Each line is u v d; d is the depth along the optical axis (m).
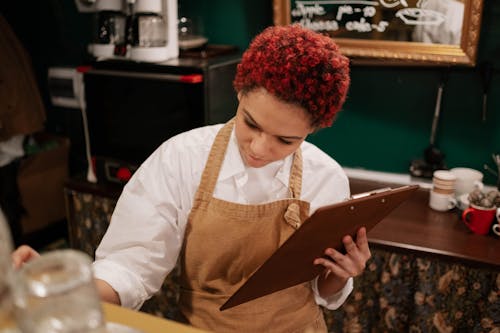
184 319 1.25
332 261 1.14
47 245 3.02
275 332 1.22
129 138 2.34
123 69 2.22
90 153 2.45
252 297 1.07
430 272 1.94
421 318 2.01
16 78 2.65
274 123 0.95
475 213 1.92
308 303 1.28
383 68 2.30
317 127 1.02
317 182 1.21
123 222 1.12
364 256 1.13
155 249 1.11
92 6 2.33
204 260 1.18
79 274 0.51
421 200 2.21
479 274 1.88
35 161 2.83
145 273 1.11
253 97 0.95
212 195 1.14
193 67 2.05
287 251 0.95
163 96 2.17
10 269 0.57
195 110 2.10
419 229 1.97
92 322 0.53
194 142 1.17
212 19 2.54
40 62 3.03
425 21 2.12
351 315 2.14
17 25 3.01
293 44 0.92
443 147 2.32
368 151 2.46
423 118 2.31
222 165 1.15
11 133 2.69
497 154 2.24
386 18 2.18
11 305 0.56
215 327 1.21
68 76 2.82
